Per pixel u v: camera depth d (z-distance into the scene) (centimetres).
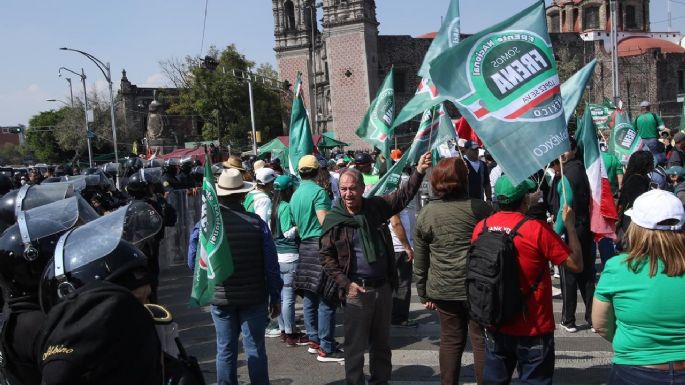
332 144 3597
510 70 500
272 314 564
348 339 527
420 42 6344
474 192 952
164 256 1259
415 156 741
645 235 324
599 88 7456
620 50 7612
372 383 545
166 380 266
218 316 534
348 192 523
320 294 663
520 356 432
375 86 5884
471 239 481
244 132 6056
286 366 686
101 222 275
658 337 320
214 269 509
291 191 762
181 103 6581
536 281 426
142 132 7600
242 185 552
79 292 236
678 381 315
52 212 310
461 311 515
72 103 7188
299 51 6475
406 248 722
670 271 317
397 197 553
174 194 1277
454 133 695
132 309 233
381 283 532
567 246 443
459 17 715
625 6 8194
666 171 975
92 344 217
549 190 809
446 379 520
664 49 7762
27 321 276
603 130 1873
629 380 327
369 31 5812
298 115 1033
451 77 497
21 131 7338
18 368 274
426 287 529
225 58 6188
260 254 540
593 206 717
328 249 534
